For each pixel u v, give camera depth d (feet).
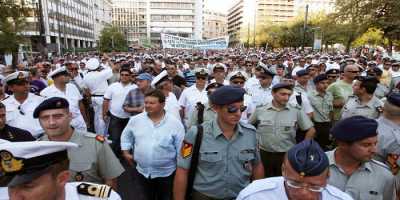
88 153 9.20
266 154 14.39
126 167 19.10
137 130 12.96
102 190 6.70
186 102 19.33
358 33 78.43
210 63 48.57
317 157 5.42
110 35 231.50
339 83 19.51
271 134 14.15
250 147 9.34
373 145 7.62
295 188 5.47
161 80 17.75
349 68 18.99
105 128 21.29
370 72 24.67
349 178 8.11
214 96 8.77
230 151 9.14
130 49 261.85
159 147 12.53
